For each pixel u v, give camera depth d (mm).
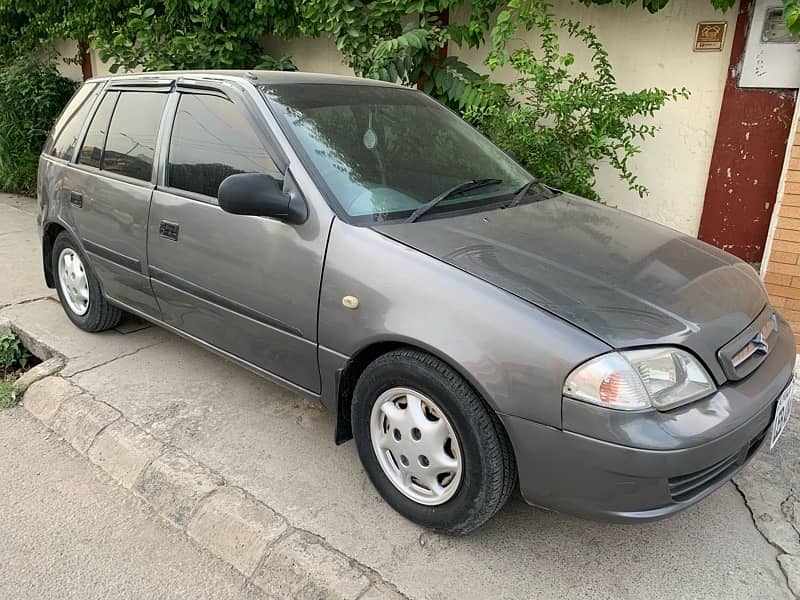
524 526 2725
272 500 2834
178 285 3414
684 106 4758
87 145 4148
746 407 2275
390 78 5484
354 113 3252
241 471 3027
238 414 3498
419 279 2441
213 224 3143
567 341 2158
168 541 2742
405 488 2668
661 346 2197
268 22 6602
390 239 2600
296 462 3102
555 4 5109
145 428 3355
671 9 4652
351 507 2801
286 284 2838
